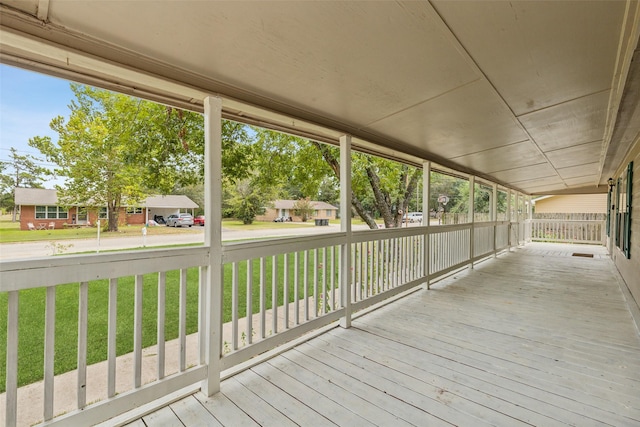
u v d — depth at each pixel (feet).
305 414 5.68
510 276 17.49
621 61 6.22
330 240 9.52
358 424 5.42
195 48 5.15
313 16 4.56
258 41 5.07
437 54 5.85
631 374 7.05
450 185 69.82
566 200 44.01
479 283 15.84
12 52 4.59
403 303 12.46
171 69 5.71
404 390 6.44
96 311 12.98
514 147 13.33
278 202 68.33
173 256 5.86
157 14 4.22
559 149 14.17
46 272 4.45
